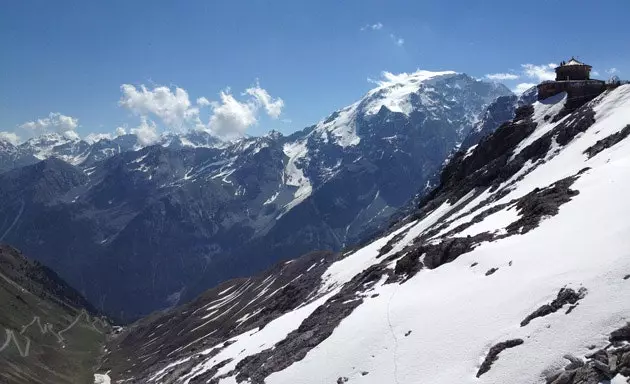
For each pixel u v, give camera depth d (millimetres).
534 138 123438
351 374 48062
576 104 124938
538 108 139000
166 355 172625
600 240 44156
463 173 148875
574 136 102125
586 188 60406
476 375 37062
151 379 115875
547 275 42844
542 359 34156
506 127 139000
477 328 41969
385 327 51750
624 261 38000
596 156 79125
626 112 92062
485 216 81062
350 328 57062
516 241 55188
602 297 35750
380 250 122125
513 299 42656
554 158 97188
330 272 130750
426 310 50344
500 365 36219
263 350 75000
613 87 120938
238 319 157750
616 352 30891
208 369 83562
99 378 170750
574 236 48312
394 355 46062
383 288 66750
